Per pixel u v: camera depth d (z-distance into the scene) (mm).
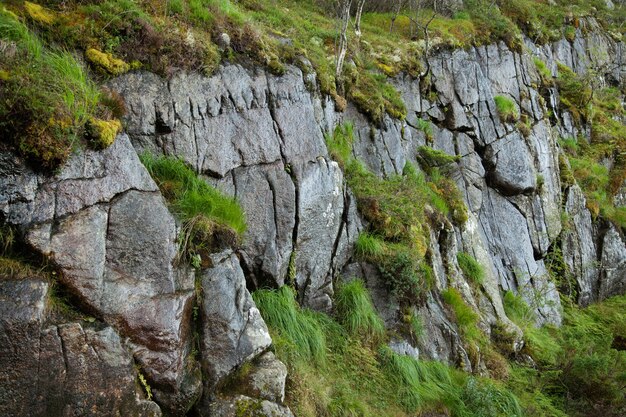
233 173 6148
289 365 5488
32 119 3842
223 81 6262
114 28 5324
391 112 10133
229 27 6676
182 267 4719
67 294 3926
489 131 12727
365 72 10367
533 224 13164
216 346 4766
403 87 11234
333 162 7559
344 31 9250
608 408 9062
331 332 6695
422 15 13875
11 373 3502
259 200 6320
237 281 5141
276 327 5934
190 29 6082
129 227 4355
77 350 3803
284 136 6848
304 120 7277
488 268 10852
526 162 12977
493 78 13797
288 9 11328
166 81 5617
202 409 4543
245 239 6102
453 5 14562
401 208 8273
